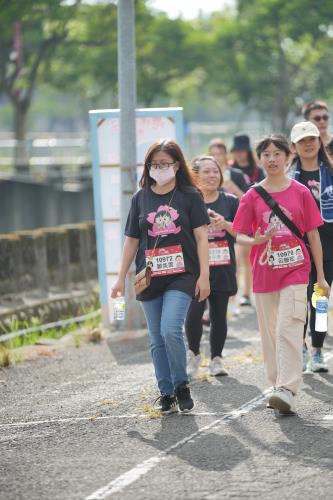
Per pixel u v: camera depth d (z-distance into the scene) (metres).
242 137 23.53
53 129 177.25
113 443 12.03
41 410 14.14
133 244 13.24
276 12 74.25
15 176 63.09
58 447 12.00
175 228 12.87
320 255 13.48
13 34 70.00
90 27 71.94
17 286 22.75
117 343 20.17
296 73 80.81
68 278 25.16
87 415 13.63
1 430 13.05
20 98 78.69
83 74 76.94
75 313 24.52
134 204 13.13
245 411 13.35
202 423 12.78
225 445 11.71
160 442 11.96
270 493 9.95
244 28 76.25
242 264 24.84
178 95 99.12
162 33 77.56
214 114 179.38
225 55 77.94
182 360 12.89
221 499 9.78
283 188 13.15
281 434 12.10
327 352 17.47
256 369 16.41
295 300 12.91
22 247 23.03
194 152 74.00
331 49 80.81
